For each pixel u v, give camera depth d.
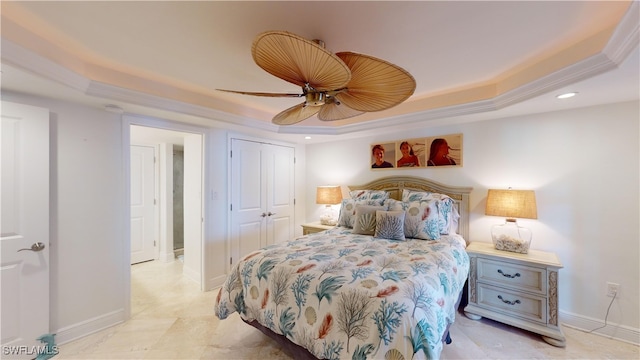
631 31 1.28
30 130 1.93
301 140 4.12
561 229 2.40
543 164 2.49
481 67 2.10
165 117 2.72
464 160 2.96
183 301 2.92
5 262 1.83
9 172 1.86
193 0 1.31
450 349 2.03
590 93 1.95
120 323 2.45
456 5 1.35
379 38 1.66
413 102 2.98
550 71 1.91
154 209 4.38
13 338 1.86
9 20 1.48
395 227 2.53
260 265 1.95
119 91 2.14
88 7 1.37
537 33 1.62
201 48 1.80
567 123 2.38
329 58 1.17
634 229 2.10
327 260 1.90
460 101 2.65
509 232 2.50
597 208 2.24
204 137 3.18
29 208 1.93
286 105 3.17
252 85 2.48
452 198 2.97
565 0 1.31
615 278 2.17
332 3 1.33
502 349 2.04
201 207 3.23
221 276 3.35
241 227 3.58
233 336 2.26
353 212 3.14
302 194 4.46
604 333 2.20
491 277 2.37
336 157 4.12
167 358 1.97
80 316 2.23
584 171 2.30
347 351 1.38
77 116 2.22
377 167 3.65
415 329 1.29
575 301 2.33
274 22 1.49
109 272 2.40
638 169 2.09
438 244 2.33
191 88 2.57
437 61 1.99
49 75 1.70
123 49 1.82
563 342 2.04
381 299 1.38
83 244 2.25
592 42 1.65
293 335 1.64
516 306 2.25
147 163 4.30
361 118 3.45
